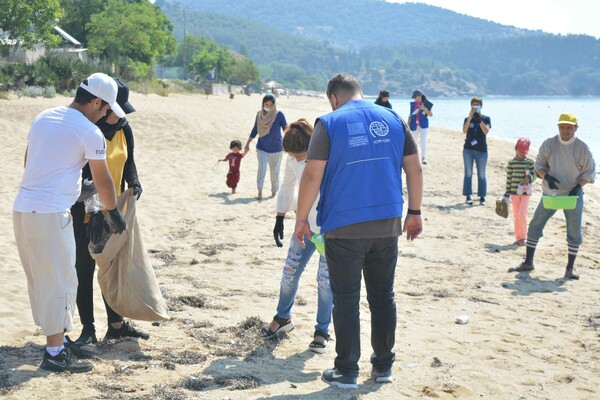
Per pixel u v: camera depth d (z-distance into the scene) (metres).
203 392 4.67
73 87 34.19
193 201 12.89
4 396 4.30
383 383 5.03
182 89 83.44
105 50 68.62
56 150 4.65
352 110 4.81
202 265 8.49
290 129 5.70
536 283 8.44
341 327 4.81
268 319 6.46
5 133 19.19
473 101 13.76
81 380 4.70
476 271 8.89
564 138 8.51
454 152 23.69
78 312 5.92
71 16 71.69
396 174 4.79
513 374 5.43
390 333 4.97
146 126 22.19
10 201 11.52
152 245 9.38
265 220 11.47
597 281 8.62
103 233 5.07
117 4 75.25
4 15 39.34
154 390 4.60
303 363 5.41
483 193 13.94
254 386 4.83
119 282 5.27
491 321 6.87
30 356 5.10
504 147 25.98
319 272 5.64
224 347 5.70
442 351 5.88
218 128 24.09
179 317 6.41
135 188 5.37
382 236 4.71
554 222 12.48
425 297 7.62
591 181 8.52
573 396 5.07
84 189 5.14
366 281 5.00
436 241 10.51
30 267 4.76
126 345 5.50
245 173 16.67
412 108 19.89
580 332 6.62
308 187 4.72
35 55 46.84
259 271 8.29
